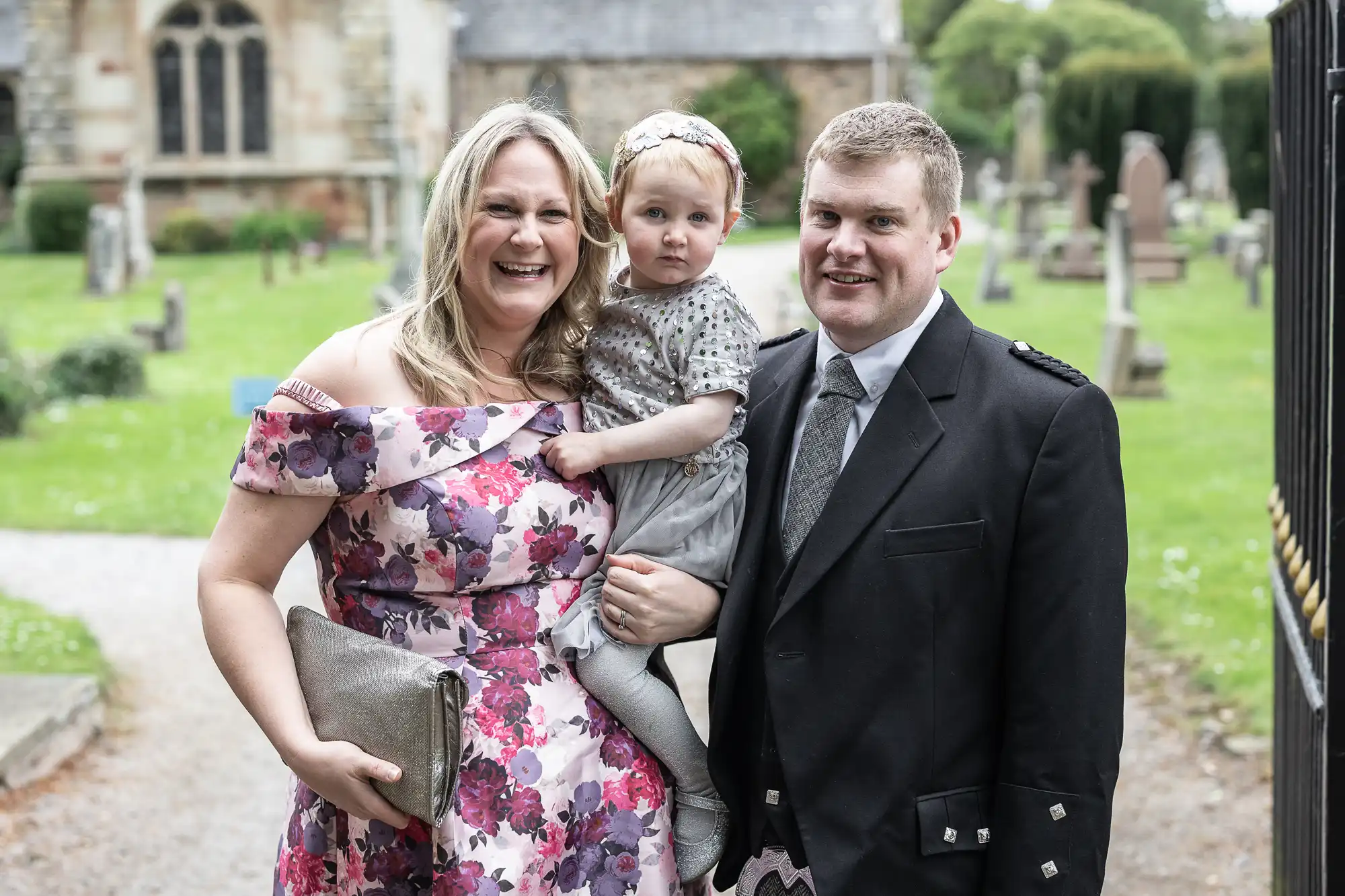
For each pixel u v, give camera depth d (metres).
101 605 7.27
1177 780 4.87
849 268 2.22
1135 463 9.66
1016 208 22.75
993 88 61.38
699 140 2.41
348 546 2.35
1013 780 2.20
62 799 4.90
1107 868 4.26
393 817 2.21
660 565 2.38
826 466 2.34
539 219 2.38
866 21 32.94
